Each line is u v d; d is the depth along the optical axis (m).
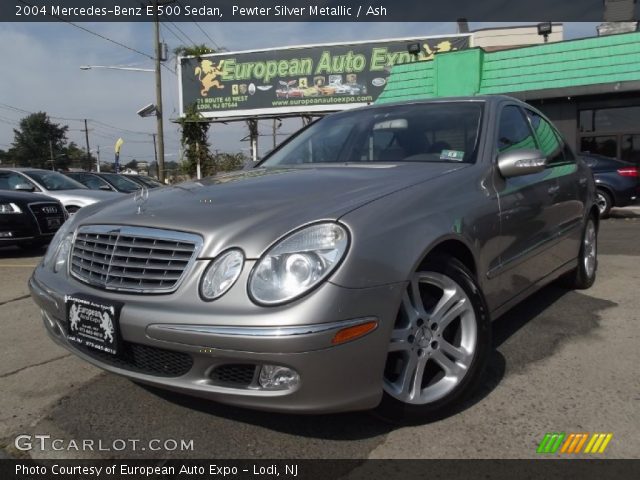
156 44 23.11
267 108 22.31
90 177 13.75
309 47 21.41
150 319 2.27
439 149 3.39
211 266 2.28
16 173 10.68
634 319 4.10
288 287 2.15
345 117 4.15
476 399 2.86
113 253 2.54
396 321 2.48
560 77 15.12
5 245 8.09
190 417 2.75
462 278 2.69
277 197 2.62
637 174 11.69
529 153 3.11
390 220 2.42
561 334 3.80
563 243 4.20
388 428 2.60
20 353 3.74
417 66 17.27
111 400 2.97
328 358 2.13
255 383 2.21
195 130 23.80
